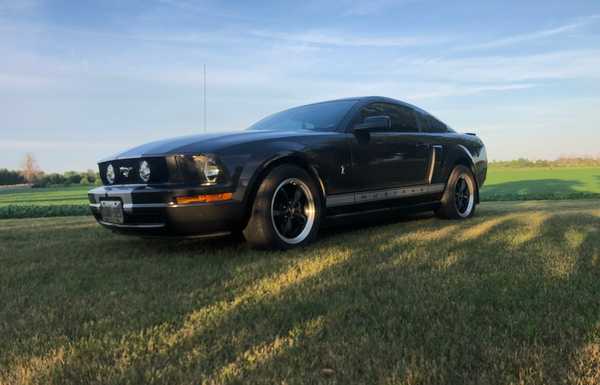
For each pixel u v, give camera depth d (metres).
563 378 1.42
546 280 2.47
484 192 22.61
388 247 3.45
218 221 3.26
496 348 1.63
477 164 5.68
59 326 1.99
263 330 1.86
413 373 1.46
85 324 2.00
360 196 4.12
